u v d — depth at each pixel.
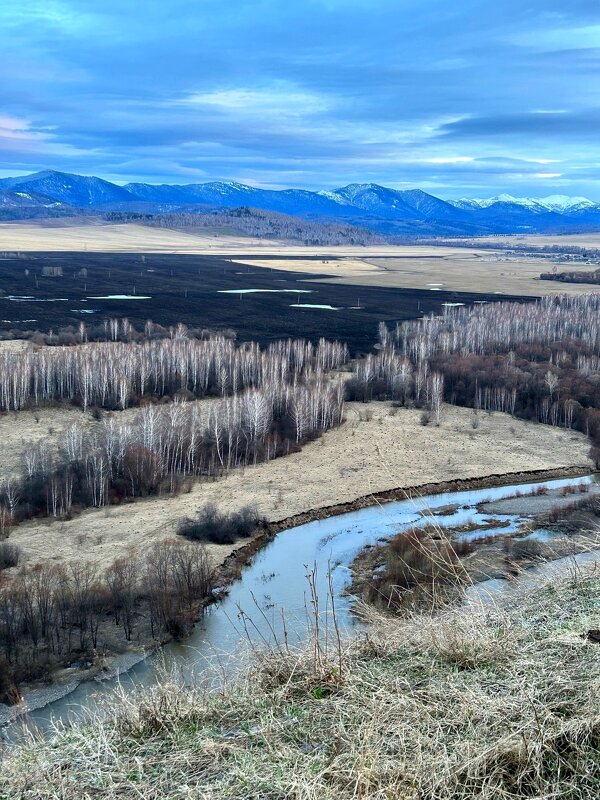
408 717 8.61
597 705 8.19
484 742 8.01
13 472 68.25
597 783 7.44
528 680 8.95
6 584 44.69
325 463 74.94
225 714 9.42
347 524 58.66
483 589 12.89
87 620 40.31
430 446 80.88
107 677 35.38
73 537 54.53
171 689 9.98
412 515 60.09
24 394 87.81
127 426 75.56
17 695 31.62
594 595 11.43
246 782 7.84
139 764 8.41
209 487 67.62
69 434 70.62
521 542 48.19
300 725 8.84
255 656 10.92
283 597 43.12
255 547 53.44
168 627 39.56
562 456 78.06
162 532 55.34
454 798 7.49
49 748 9.12
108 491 63.97
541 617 10.84
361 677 9.73
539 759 7.67
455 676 9.41
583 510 57.34
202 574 44.59
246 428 79.75
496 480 70.62
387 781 7.62
